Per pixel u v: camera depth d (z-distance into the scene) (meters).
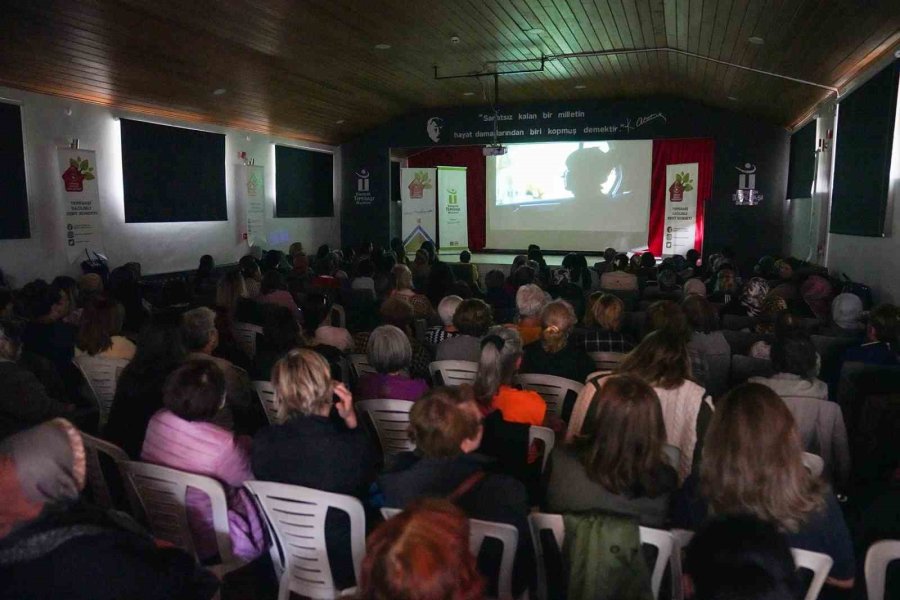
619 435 1.82
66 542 1.36
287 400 2.21
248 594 2.61
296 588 2.18
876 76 6.07
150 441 2.31
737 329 4.95
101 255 8.16
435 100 11.45
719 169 11.33
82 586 1.36
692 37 6.94
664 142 14.37
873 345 3.48
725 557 1.19
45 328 3.86
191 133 9.67
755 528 1.25
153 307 6.22
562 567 1.82
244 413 3.31
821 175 8.59
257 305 4.91
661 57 8.17
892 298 5.70
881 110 5.92
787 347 2.75
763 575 1.16
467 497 1.88
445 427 1.91
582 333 4.09
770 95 9.09
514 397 2.74
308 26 6.76
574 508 1.88
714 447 1.74
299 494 2.06
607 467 1.82
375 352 3.22
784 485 1.67
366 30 6.98
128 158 8.59
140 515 2.35
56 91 7.38
